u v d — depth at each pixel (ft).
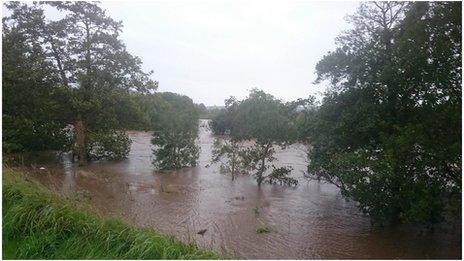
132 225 22.57
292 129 55.26
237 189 52.75
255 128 56.18
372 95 38.73
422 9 35.60
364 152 35.91
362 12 42.29
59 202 22.76
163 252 19.19
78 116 68.03
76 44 66.39
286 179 55.47
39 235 20.01
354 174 35.58
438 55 33.30
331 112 41.98
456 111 31.94
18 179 24.71
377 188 34.12
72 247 19.31
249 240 33.22
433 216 31.91
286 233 35.32
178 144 67.00
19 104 67.87
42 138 69.82
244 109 57.57
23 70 63.16
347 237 34.68
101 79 67.56
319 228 37.01
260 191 51.93
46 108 64.44
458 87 33.83
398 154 32.91
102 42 67.56
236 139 59.72
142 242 19.80
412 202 32.14
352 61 40.83
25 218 20.85
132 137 120.78
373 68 39.29
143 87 73.10
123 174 60.85
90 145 72.69
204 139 117.91
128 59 69.41
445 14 32.83
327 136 42.19
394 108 37.91
